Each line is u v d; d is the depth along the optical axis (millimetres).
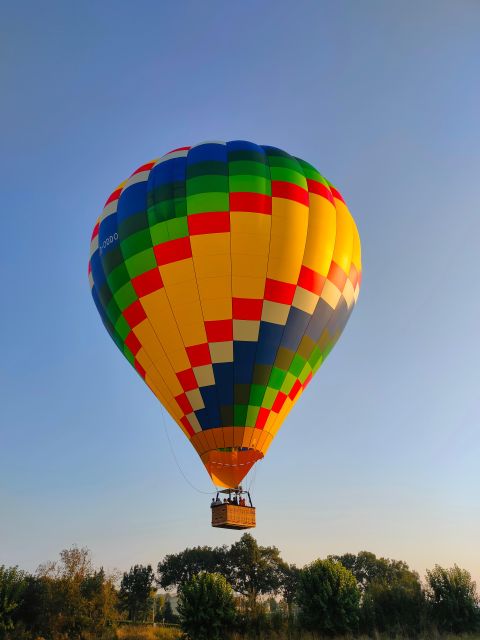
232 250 18641
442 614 25953
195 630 24703
